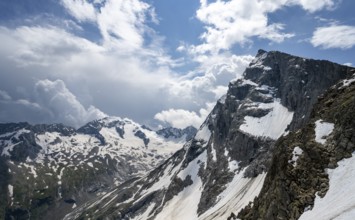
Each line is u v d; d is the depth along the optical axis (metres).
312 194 77.44
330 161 81.44
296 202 79.44
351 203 62.56
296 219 76.38
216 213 185.75
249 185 194.62
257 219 98.56
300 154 90.88
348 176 74.31
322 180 78.62
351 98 94.00
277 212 86.31
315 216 68.69
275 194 90.50
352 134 81.94
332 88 119.56
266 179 109.62
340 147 82.25
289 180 87.19
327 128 91.38
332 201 70.06
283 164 93.31
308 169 84.50
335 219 60.50
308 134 94.56
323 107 106.94
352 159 78.25
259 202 105.25
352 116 84.62
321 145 86.62
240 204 175.00
